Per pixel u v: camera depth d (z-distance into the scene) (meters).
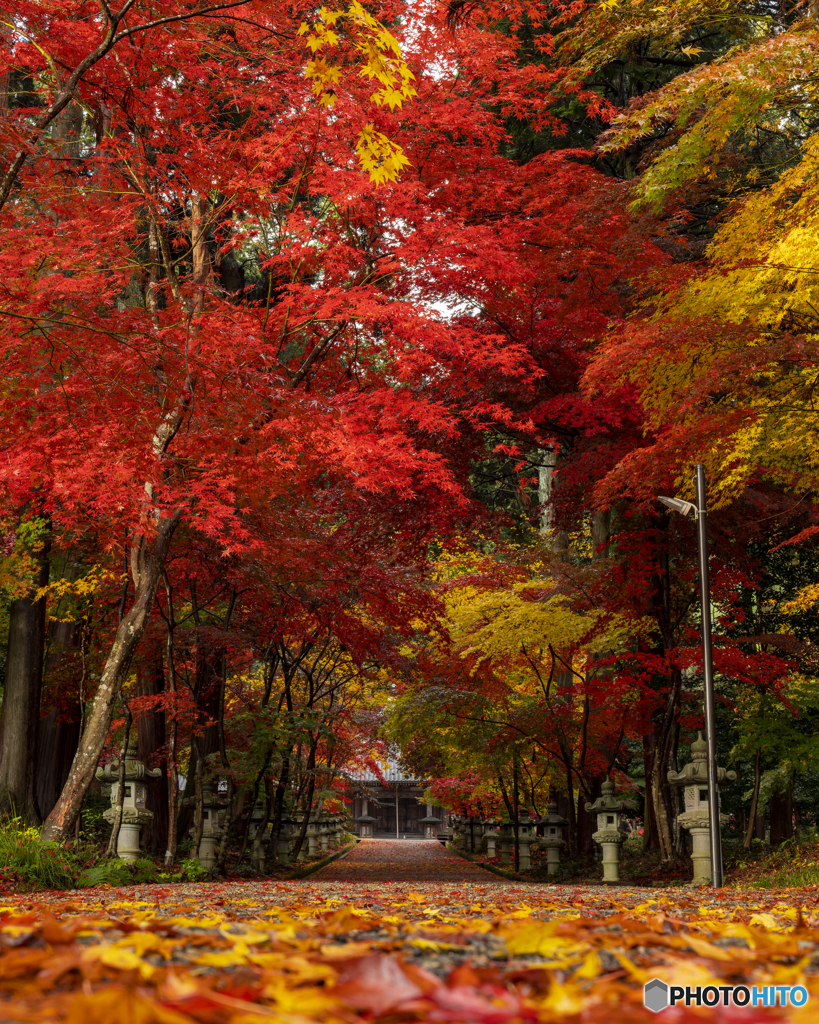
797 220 9.88
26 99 15.16
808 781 23.84
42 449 9.10
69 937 2.04
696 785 13.66
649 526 17.08
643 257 14.17
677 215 16.97
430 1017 1.24
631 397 14.29
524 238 13.98
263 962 1.81
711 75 11.18
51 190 10.55
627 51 19.09
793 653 15.83
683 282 12.15
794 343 9.66
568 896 7.06
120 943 2.03
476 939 2.45
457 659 18.03
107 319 9.60
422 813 62.09
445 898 6.18
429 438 15.72
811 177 10.15
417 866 25.22
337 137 11.78
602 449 14.95
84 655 14.38
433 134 12.96
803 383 10.81
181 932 2.49
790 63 10.98
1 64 9.55
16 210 10.32
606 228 13.99
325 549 14.62
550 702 18.81
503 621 16.23
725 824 17.55
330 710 23.84
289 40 10.95
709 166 13.81
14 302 8.62
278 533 13.91
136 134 11.09
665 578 16.50
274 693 24.52
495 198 13.59
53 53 9.67
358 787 38.81
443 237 11.77
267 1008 1.33
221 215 13.36
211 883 11.08
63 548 13.34
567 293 14.88
